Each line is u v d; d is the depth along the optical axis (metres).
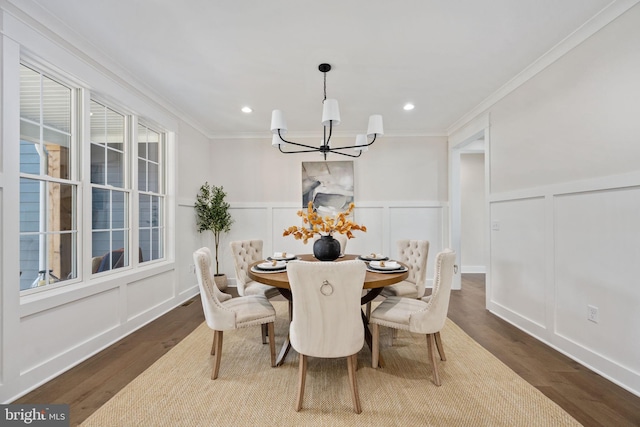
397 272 2.22
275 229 4.75
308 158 4.76
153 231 3.45
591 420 1.60
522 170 2.85
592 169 2.11
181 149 3.89
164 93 3.21
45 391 1.86
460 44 2.30
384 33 2.16
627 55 1.87
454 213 4.58
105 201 2.69
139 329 2.91
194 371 2.12
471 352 2.40
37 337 1.93
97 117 2.63
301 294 1.63
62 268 2.23
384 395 1.83
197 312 3.43
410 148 4.71
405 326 2.02
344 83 2.97
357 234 4.70
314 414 1.66
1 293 1.71
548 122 2.52
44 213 2.10
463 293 4.23
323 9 1.90
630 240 1.88
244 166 4.79
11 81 1.76
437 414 1.65
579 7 1.91
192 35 2.18
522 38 2.24
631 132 1.85
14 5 1.77
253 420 1.61
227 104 3.53
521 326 2.88
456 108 3.67
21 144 1.95
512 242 3.02
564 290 2.37
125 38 2.22
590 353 2.13
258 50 2.38
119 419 1.61
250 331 2.87
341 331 1.65
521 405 1.72
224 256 4.77
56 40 2.04
